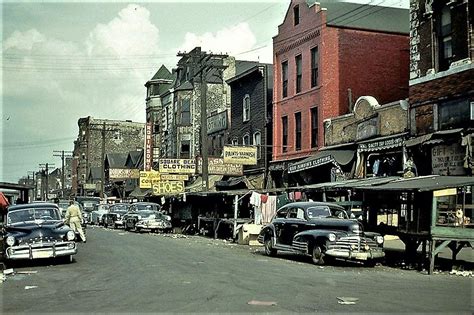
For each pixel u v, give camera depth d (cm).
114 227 4244
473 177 1706
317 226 1794
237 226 2767
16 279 1395
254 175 3994
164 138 5866
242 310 946
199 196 3400
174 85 5797
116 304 1016
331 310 949
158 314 918
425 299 1078
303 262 1812
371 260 1742
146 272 1483
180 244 2556
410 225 1709
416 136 2386
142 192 6400
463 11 2170
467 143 2044
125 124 9812
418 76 2402
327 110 3175
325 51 3209
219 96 5416
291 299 1059
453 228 1580
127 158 7850
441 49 2316
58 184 14238
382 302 1037
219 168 3756
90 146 9588
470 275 1519
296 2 3506
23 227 1708
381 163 2653
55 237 1681
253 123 4069
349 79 3241
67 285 1274
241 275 1417
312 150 3272
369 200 1956
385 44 3344
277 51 3706
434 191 1569
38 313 943
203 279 1338
